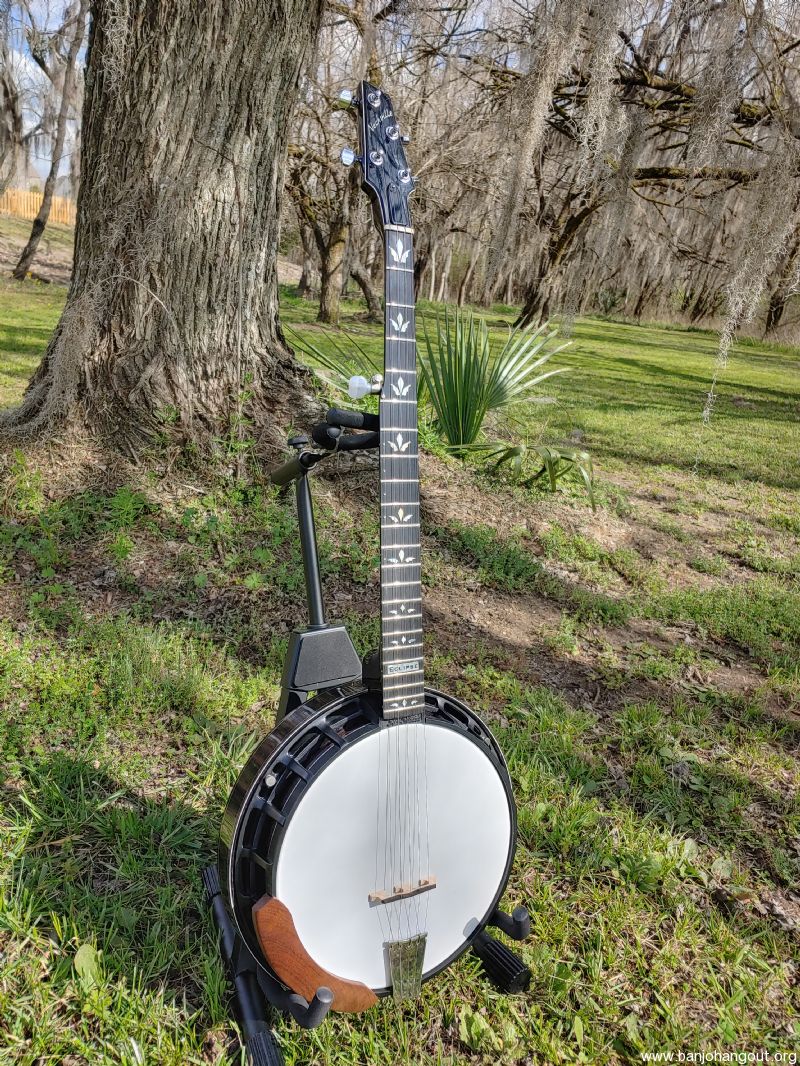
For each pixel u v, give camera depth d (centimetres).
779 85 733
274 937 147
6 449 443
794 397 1402
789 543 595
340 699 156
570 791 278
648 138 1022
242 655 348
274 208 479
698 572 521
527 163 861
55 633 338
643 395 1288
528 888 234
